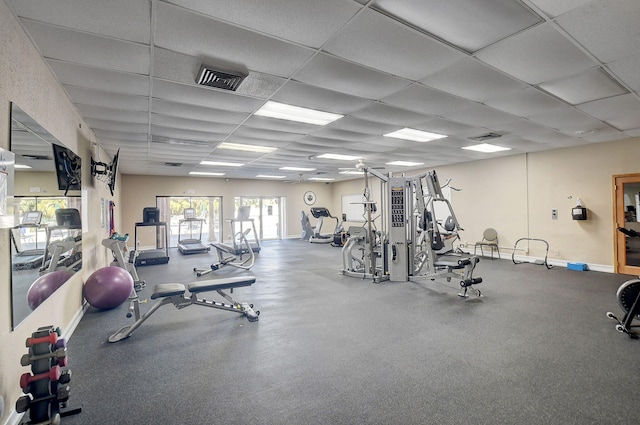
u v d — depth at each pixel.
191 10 1.91
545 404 2.08
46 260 2.48
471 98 3.59
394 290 5.02
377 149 6.64
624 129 5.05
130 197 10.31
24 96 2.12
